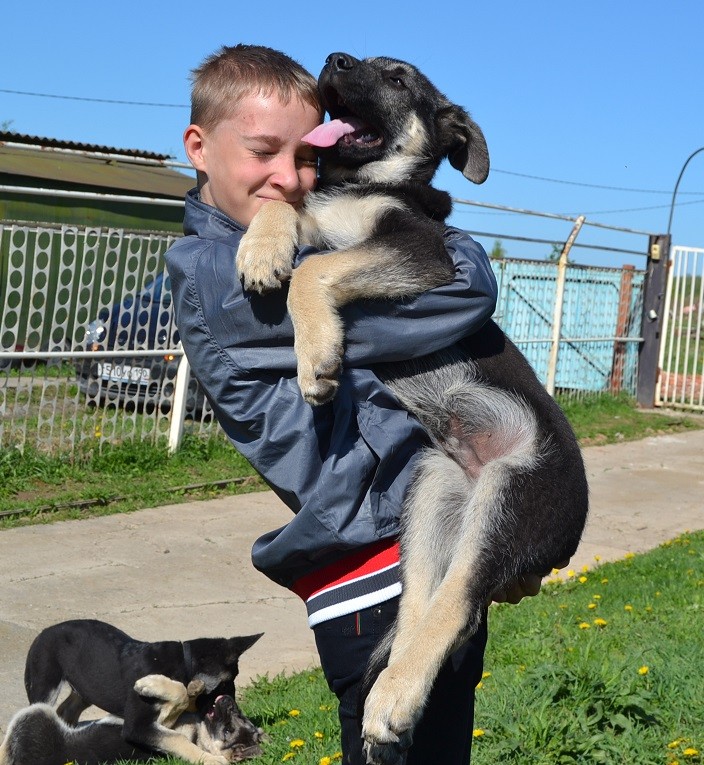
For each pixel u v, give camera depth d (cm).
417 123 373
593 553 769
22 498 787
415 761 243
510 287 1287
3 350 802
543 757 371
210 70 261
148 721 424
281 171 259
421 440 256
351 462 229
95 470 871
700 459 1161
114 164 1573
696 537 802
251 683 509
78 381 872
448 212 354
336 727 428
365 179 364
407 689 235
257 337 238
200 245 245
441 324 251
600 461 1119
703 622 556
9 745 421
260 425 234
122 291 880
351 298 248
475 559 262
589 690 416
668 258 1495
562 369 1402
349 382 238
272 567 238
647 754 372
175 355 912
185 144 267
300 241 285
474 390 290
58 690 455
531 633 541
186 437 957
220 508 829
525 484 274
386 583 234
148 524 770
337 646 236
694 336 1788
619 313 1484
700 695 425
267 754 418
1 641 535
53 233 816
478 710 407
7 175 1334
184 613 593
